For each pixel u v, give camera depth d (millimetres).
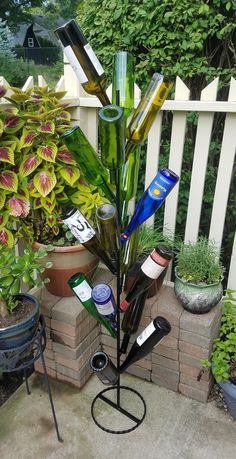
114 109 802
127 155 974
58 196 1401
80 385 1520
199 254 1396
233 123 1390
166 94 909
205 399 1463
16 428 1371
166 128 2545
